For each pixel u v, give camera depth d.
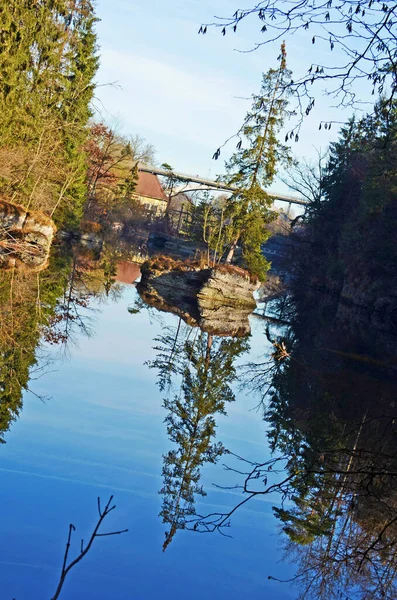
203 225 43.06
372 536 6.87
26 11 32.41
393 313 38.38
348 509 7.54
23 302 19.53
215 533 6.55
